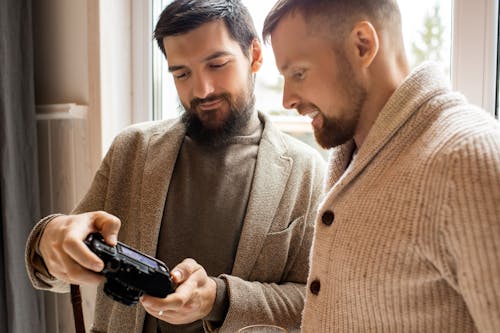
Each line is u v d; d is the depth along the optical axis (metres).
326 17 0.60
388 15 0.63
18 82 1.38
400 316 0.56
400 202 0.55
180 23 0.92
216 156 1.02
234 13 0.96
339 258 0.60
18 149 1.39
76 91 1.45
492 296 0.46
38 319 1.43
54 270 0.77
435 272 0.53
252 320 0.87
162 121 1.13
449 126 0.54
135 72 1.49
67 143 1.46
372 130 0.61
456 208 0.48
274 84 1.41
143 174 1.03
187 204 1.00
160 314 0.72
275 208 0.98
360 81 0.62
